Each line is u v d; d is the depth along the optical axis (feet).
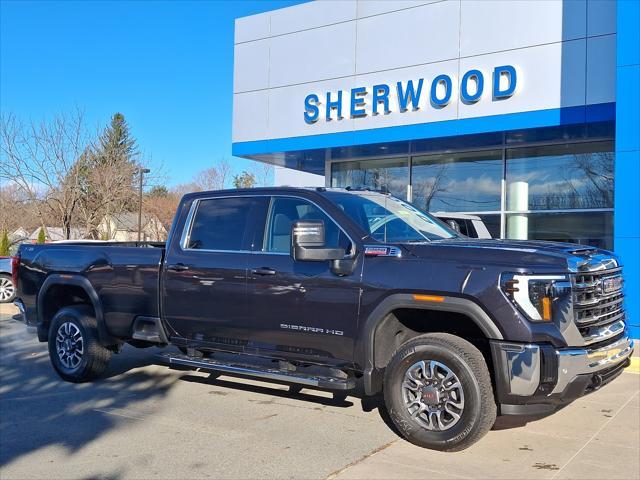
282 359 18.81
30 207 102.89
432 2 42.86
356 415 19.58
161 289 21.27
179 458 15.74
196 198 21.47
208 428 18.22
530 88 39.06
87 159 94.48
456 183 48.29
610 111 36.45
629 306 32.53
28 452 16.25
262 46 50.67
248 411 20.06
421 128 43.32
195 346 20.83
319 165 57.21
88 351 23.18
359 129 46.09
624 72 32.81
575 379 14.93
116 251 22.72
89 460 15.64
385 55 44.96
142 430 18.04
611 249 41.60
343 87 46.85
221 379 24.49
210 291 19.97
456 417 15.67
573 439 17.24
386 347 17.34
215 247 20.36
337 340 17.48
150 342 23.70
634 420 19.12
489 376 15.51
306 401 21.29
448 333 16.88
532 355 14.70
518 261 15.39
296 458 15.67
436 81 42.55
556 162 43.98
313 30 48.19
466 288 15.44
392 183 51.49
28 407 20.49
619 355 16.52
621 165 32.86
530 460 15.53
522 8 39.34
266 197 19.89
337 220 18.15
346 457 15.72
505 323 14.98
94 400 21.39
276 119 50.11
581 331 15.40
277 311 18.52
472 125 41.27
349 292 17.22
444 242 17.49
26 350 31.17
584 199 42.78
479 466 15.08
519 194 45.29
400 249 16.83
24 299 25.34
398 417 16.49
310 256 16.80
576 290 15.33
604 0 36.68
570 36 37.76
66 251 24.16
